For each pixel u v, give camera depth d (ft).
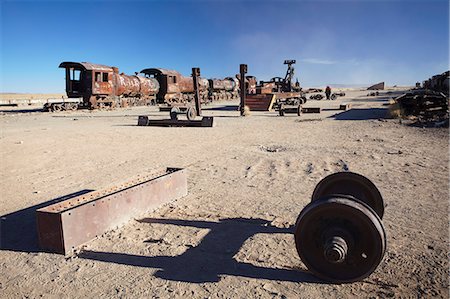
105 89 115.55
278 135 49.55
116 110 115.96
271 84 132.16
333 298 10.73
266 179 25.00
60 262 13.37
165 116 89.04
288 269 12.51
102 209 15.67
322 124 63.57
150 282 11.84
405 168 27.09
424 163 28.68
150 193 18.66
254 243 14.70
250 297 10.86
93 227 15.23
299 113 86.02
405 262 12.76
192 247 14.43
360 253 11.13
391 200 19.60
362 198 14.32
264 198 20.71
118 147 40.96
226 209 18.97
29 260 13.60
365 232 10.98
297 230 11.67
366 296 10.80
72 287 11.66
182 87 151.43
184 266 12.89
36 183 25.26
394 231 15.46
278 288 11.32
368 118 70.59
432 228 15.69
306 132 52.39
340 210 11.18
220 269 12.62
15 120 81.56
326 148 37.19
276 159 31.89
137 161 32.68
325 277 11.57
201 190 22.70
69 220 14.10
